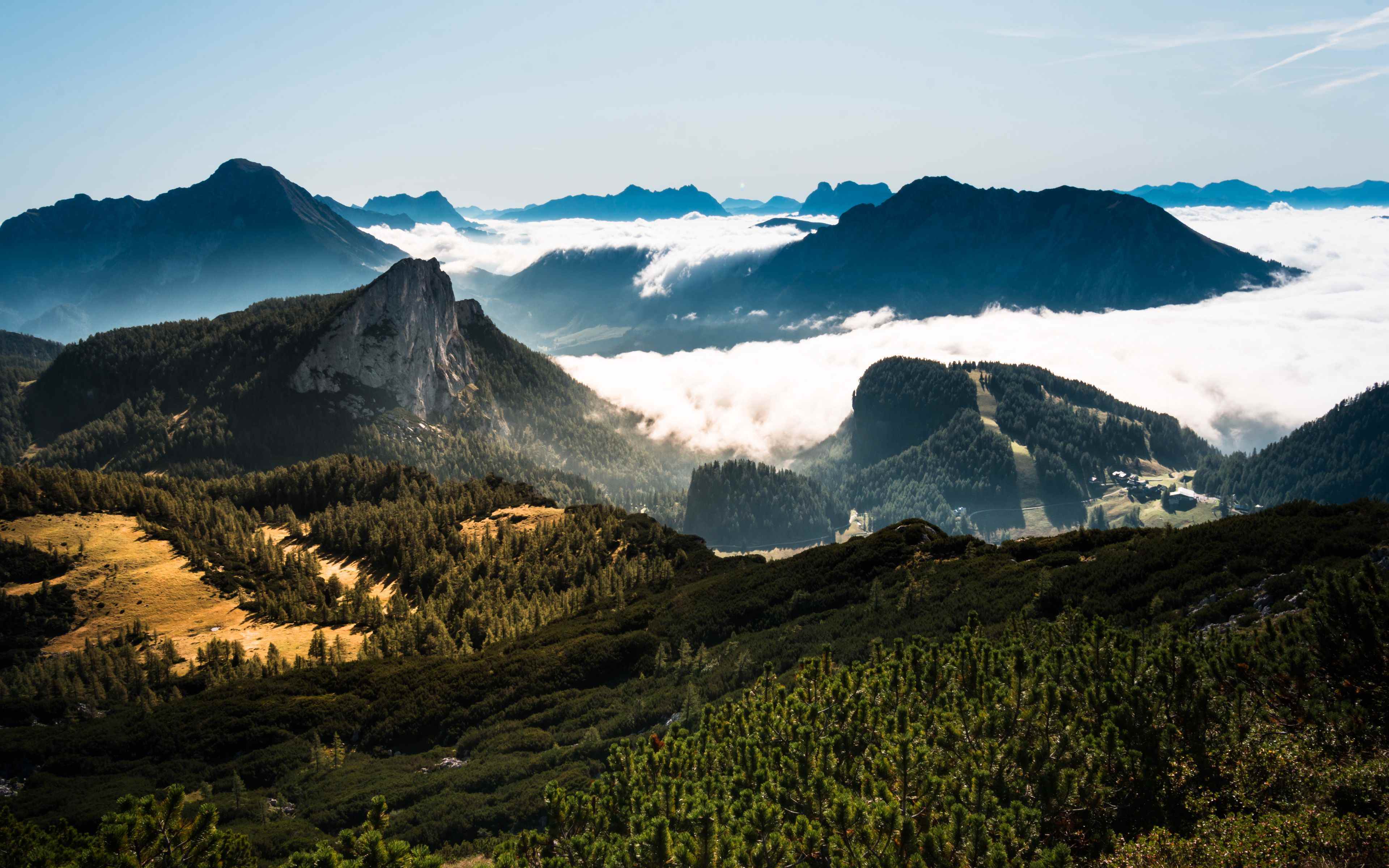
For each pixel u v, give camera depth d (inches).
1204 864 839.1
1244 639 1253.1
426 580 7327.8
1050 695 1157.1
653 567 6948.8
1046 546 3971.5
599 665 4377.5
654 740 1443.2
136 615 6338.6
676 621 4886.8
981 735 1170.0
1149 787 1031.6
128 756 4065.0
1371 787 911.7
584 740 3250.5
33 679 5093.5
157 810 976.3
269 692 4633.4
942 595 3688.5
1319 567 2316.7
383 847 903.7
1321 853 816.3
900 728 1242.6
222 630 6230.3
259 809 3225.9
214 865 967.0
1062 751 1077.8
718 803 1060.5
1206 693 1115.3
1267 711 1103.6
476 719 4050.2
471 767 3280.0
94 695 4916.3
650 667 4279.0
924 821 984.3
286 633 6220.5
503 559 7623.0
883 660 1641.2
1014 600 3184.1
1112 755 1040.2
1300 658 1157.7
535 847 1088.8
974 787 996.6
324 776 3599.9
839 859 916.6
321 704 4387.3
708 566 6697.8
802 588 4690.0
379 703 4352.9
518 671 4480.8
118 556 7194.9
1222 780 1040.8
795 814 1093.1
